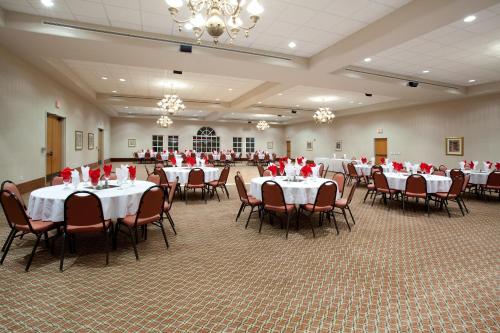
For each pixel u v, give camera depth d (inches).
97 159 553.9
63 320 79.8
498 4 163.9
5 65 216.1
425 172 250.1
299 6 173.0
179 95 458.0
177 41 216.2
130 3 168.6
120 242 143.2
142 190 141.3
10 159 225.9
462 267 117.6
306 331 76.8
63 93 344.8
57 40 196.2
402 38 190.7
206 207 228.7
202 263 119.5
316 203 153.6
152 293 95.0
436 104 433.4
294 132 829.2
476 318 83.2
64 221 110.2
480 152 376.8
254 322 80.4
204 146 828.6
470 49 237.0
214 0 112.3
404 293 96.8
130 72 324.8
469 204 249.9
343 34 212.7
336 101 494.9
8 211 113.0
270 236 155.6
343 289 99.1
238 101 482.3
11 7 173.2
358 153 584.1
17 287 97.2
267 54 247.4
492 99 363.3
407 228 172.7
